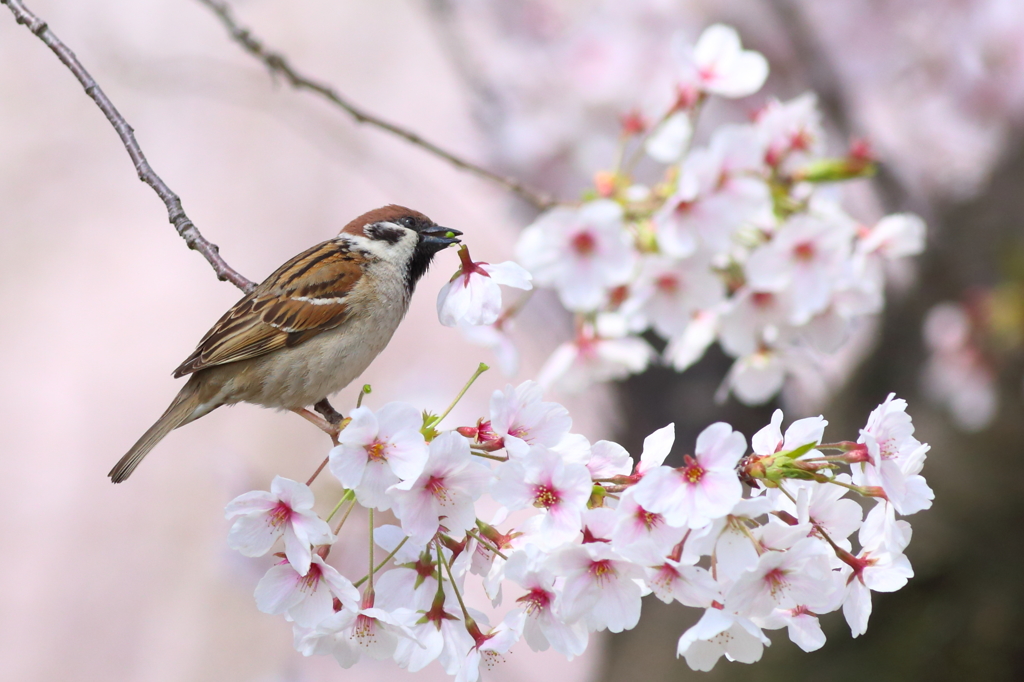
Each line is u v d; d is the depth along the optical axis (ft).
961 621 31.65
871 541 15.31
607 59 35.40
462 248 17.76
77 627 57.98
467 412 39.55
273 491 14.84
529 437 15.71
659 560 14.17
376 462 14.67
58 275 71.10
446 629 15.55
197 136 69.31
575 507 14.69
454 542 15.93
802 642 15.10
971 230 34.76
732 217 23.16
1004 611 31.40
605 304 26.86
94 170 68.69
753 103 36.81
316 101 52.37
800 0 38.42
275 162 70.59
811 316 25.58
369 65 63.67
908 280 35.24
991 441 32.58
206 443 60.95
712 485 14.05
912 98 40.42
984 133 38.73
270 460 59.36
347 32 65.10
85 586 59.11
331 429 23.93
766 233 25.17
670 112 25.36
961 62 39.40
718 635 14.57
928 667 31.32
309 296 23.93
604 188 24.84
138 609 58.80
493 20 38.60
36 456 67.31
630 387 36.78
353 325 24.27
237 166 70.18
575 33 36.40
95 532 61.77
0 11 61.26
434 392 40.34
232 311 24.20
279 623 55.42
